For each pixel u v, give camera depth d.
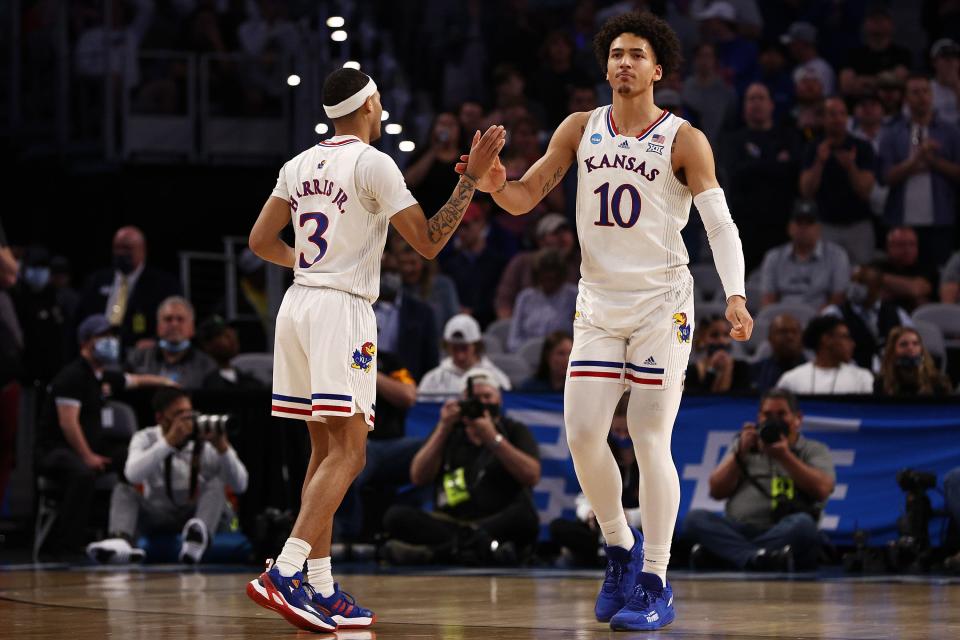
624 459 26.44
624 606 15.46
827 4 49.41
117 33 48.53
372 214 15.52
